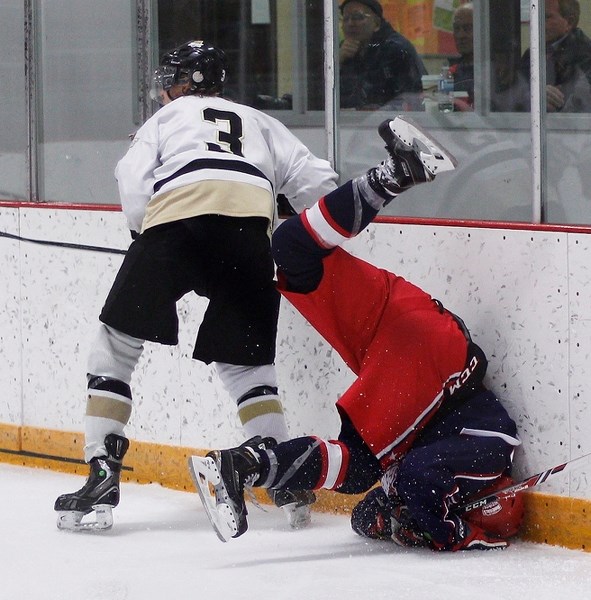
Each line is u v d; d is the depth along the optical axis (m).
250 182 11.59
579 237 10.62
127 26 13.97
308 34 12.80
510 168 11.55
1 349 15.00
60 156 14.66
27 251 14.62
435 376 10.57
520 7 11.29
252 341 11.49
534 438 11.01
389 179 10.16
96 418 11.60
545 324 10.89
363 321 10.76
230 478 9.94
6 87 15.02
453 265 11.49
